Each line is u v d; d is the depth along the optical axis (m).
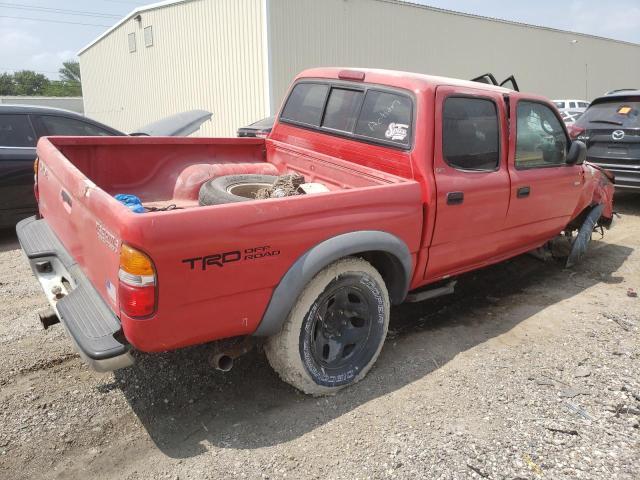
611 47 35.97
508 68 27.09
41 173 3.65
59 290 3.13
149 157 4.20
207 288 2.41
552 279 5.19
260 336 2.86
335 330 3.12
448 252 3.61
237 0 16.86
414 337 3.88
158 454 2.61
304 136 4.37
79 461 2.55
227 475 2.47
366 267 3.04
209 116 7.36
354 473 2.48
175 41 20.03
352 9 18.45
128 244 2.19
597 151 7.95
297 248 2.67
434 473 2.48
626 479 2.45
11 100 40.84
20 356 3.46
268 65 16.36
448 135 3.47
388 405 3.00
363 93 3.84
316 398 3.07
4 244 6.24
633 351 3.67
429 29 21.78
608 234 6.86
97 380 3.22
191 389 3.16
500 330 4.02
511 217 4.02
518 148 4.07
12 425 2.77
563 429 2.80
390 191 3.07
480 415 2.92
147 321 2.29
